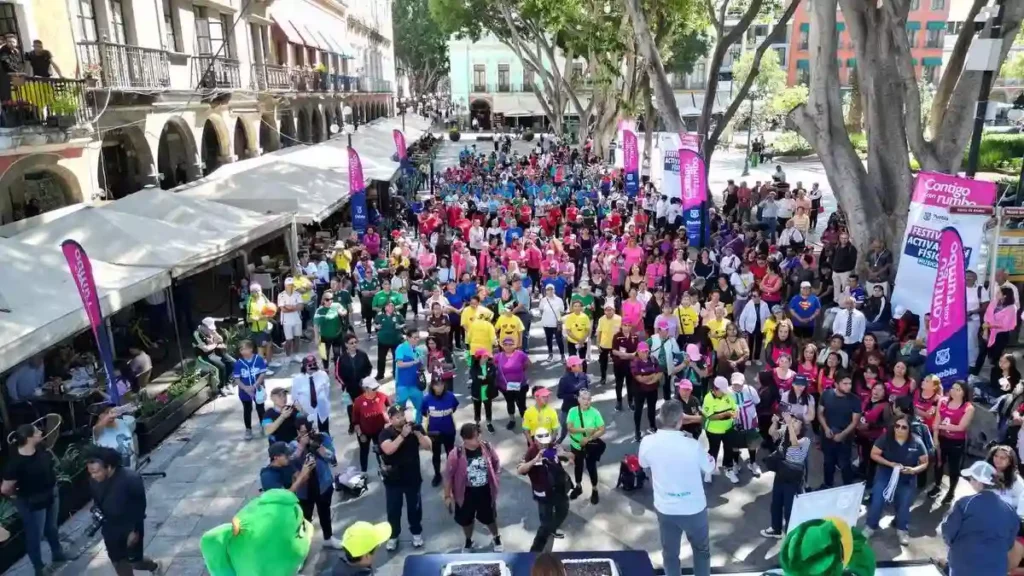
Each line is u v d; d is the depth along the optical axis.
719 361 9.66
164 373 12.71
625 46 28.66
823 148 14.41
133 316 13.86
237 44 23.98
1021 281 12.10
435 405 8.59
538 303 15.78
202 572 7.18
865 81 13.86
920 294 11.08
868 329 11.68
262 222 14.30
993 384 10.48
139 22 17.34
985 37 11.77
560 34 39.59
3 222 12.79
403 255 16.09
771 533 7.57
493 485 7.12
